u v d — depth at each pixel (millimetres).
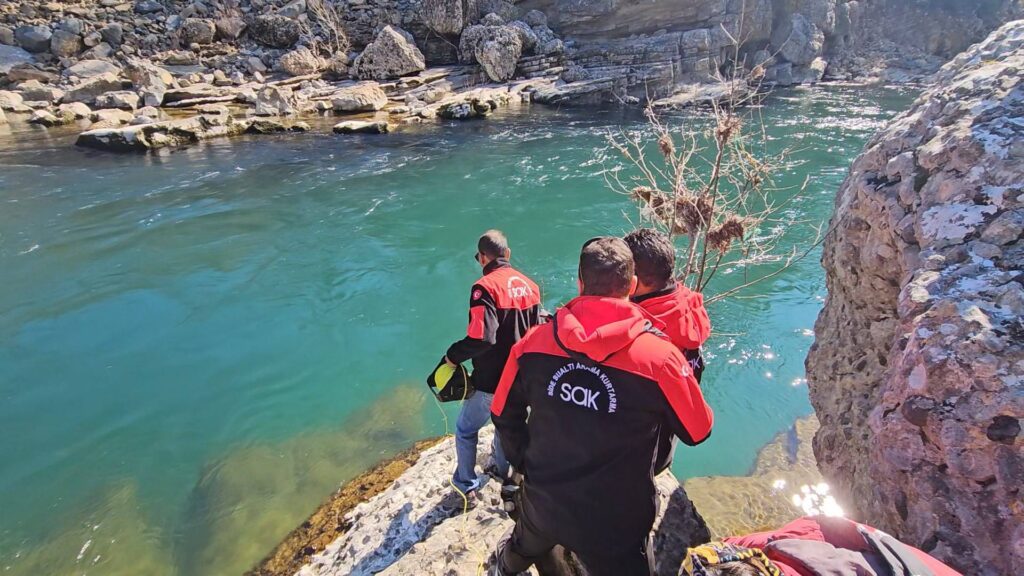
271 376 6473
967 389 1987
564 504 1926
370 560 3455
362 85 19703
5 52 17734
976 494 1931
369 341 7141
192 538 4469
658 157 13648
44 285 8047
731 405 5852
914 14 27656
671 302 2324
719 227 4699
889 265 2859
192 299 7871
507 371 2100
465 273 8711
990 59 3168
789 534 1599
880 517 2312
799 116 17828
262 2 22141
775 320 7242
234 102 17656
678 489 3150
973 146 2549
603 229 10102
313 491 4840
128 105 16609
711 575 1415
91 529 4590
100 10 19734
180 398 6121
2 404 5961
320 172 12641
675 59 21875
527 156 13914
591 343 1819
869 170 3230
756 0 22984
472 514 3410
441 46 22516
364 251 9289
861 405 2986
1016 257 2213
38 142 14102
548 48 21797
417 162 13406
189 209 10594
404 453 5266
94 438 5566
